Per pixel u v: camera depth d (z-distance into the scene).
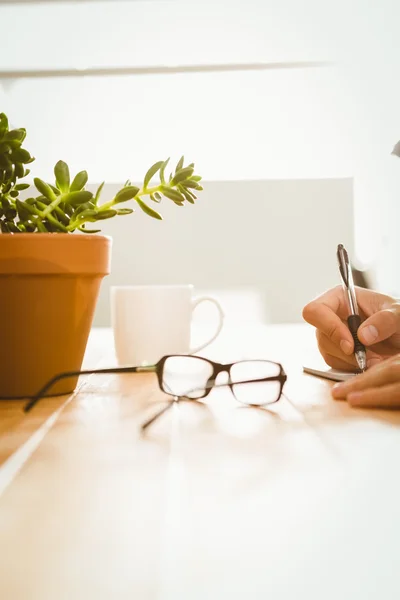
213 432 0.45
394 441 0.42
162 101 2.95
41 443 0.42
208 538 0.25
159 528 0.26
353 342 0.73
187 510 0.28
